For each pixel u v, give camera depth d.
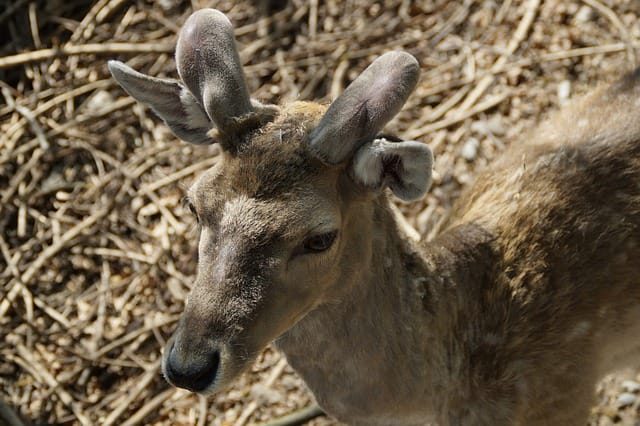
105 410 10.52
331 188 6.52
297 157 6.44
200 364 6.32
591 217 8.01
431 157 6.39
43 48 14.02
